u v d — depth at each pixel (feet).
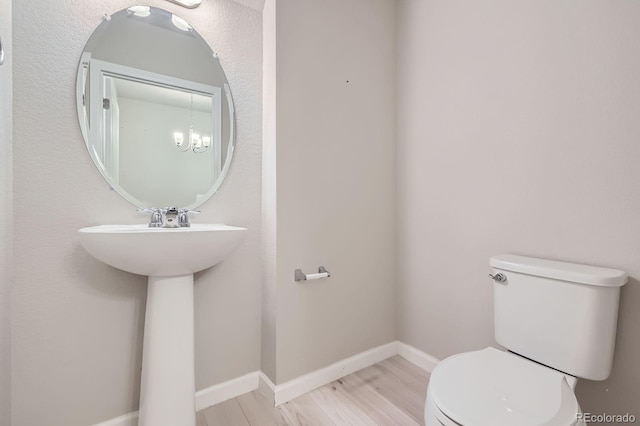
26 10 3.65
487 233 4.92
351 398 5.01
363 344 5.98
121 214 4.25
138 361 4.34
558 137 4.13
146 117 4.45
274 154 4.90
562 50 4.08
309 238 5.24
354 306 5.84
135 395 4.32
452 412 2.60
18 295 3.61
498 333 4.15
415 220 6.07
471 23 5.12
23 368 3.65
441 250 5.61
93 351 4.06
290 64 4.99
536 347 3.73
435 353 5.73
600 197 3.78
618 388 3.67
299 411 4.70
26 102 3.64
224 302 5.02
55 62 3.82
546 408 2.61
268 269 5.11
